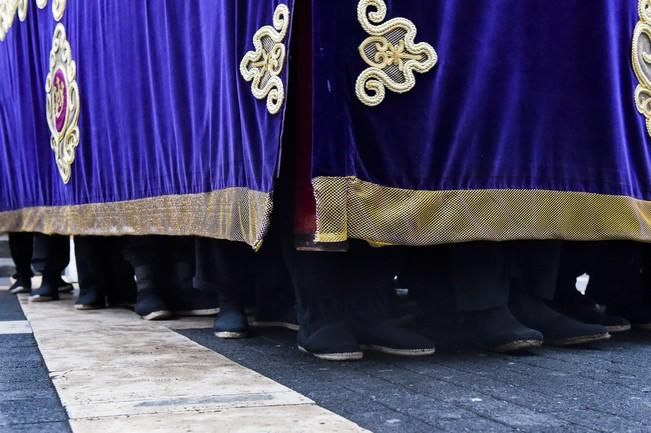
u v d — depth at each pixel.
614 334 2.58
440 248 2.36
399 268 2.28
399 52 1.98
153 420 1.42
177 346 2.36
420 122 2.00
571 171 2.17
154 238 3.21
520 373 1.91
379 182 1.95
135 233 2.95
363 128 1.95
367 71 1.94
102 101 3.21
